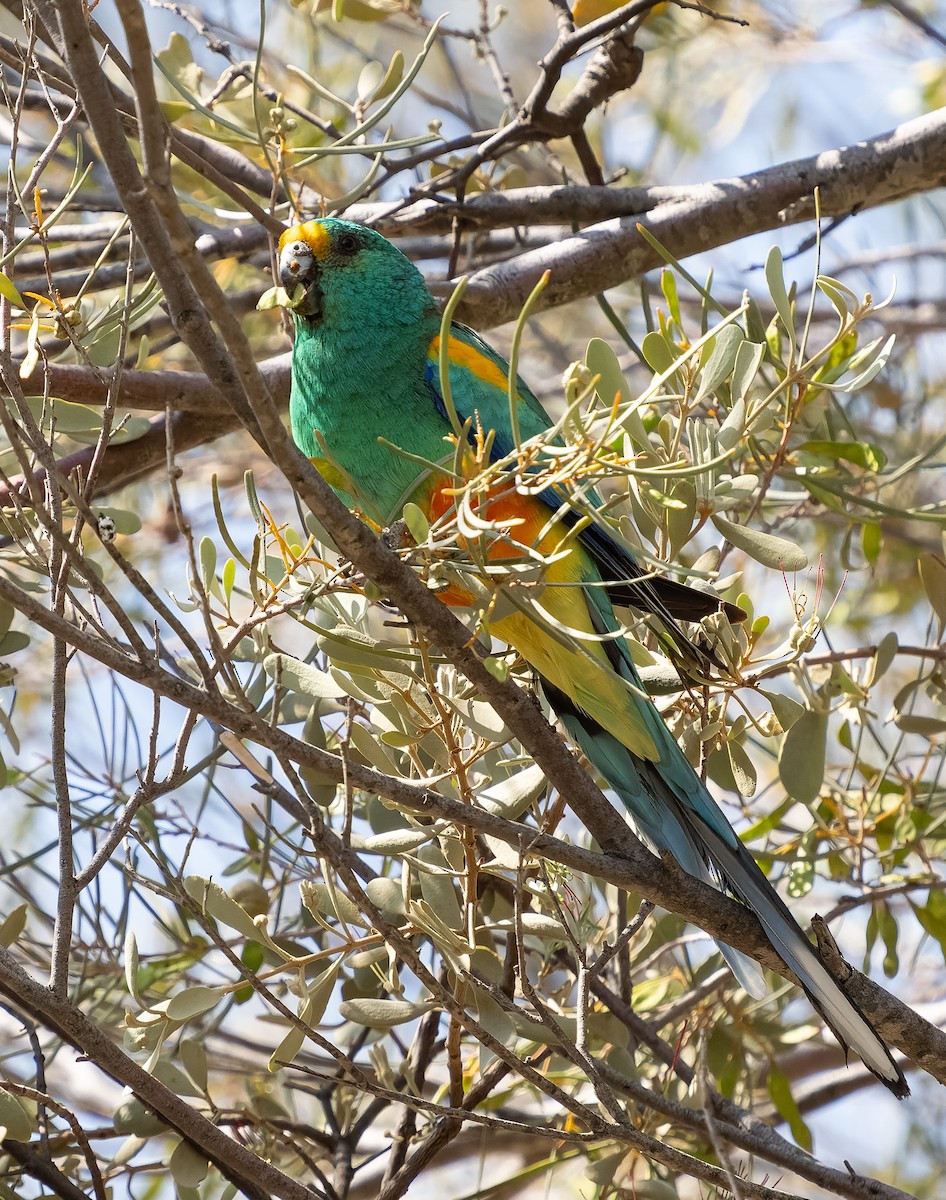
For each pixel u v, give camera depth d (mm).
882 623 10188
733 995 6984
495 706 4559
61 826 4480
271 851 7055
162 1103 4543
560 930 5297
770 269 5602
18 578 6348
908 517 6289
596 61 7953
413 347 6156
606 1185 5777
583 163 8141
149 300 6348
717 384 5219
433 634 4285
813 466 6562
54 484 4426
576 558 5742
